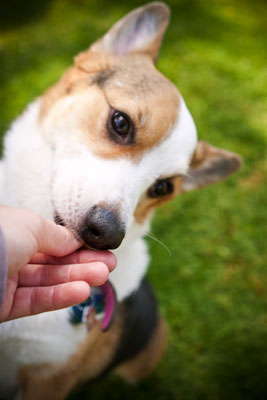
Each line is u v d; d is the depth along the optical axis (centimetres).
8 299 25
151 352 47
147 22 42
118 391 50
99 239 29
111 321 33
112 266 29
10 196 36
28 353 36
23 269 27
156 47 42
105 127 35
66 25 96
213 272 61
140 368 48
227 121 83
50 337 35
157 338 47
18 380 39
